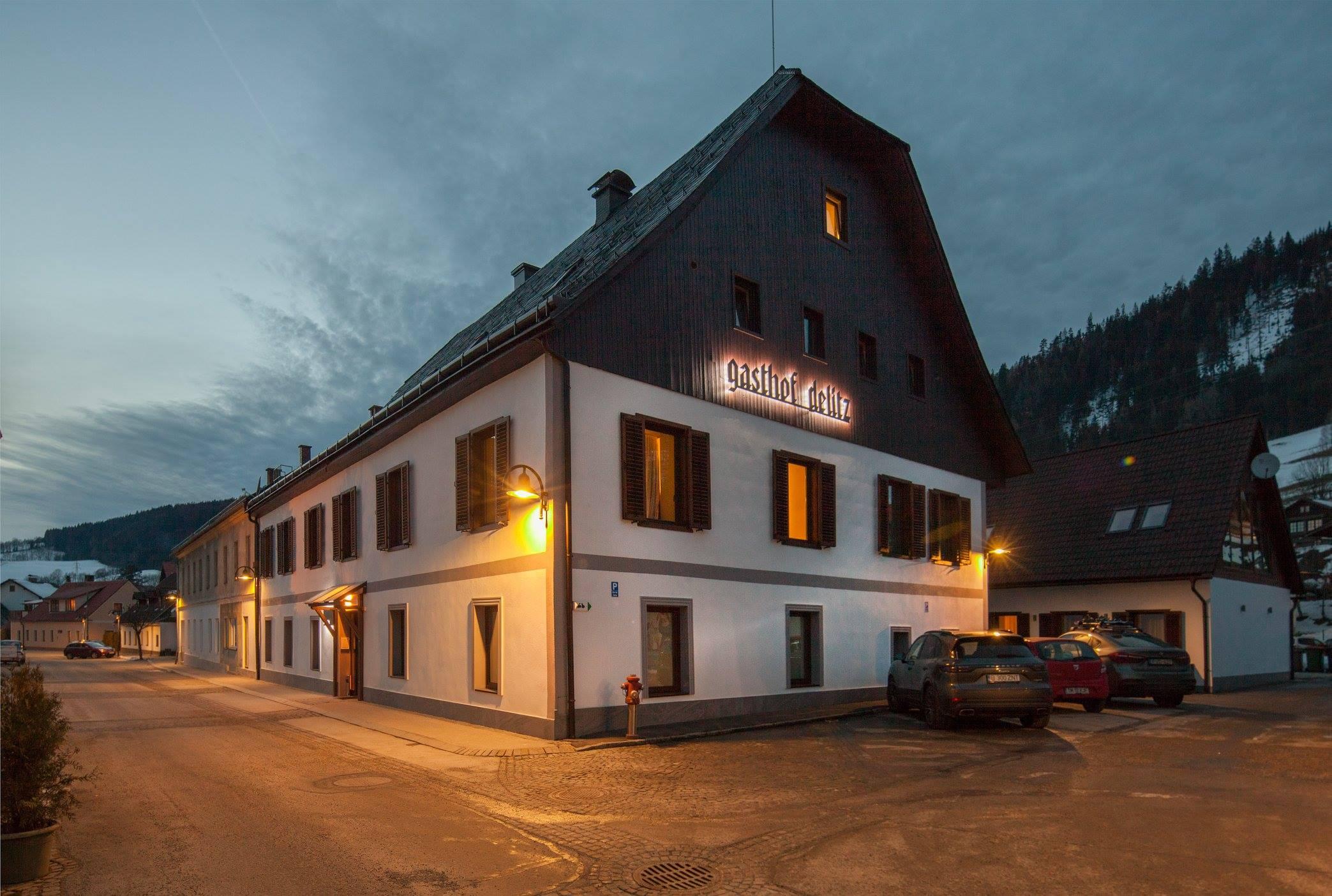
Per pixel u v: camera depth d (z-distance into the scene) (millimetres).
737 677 16203
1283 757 11695
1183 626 24750
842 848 7332
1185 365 157875
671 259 15945
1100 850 7141
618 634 14188
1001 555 29781
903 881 6480
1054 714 16812
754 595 16828
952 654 14445
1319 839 7445
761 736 13930
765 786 9984
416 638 17906
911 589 21438
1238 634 25891
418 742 13648
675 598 15195
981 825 8016
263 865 7027
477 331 25359
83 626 91000
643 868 6906
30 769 6805
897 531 21625
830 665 18516
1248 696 22109
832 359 19672
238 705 20406
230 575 35875
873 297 21281
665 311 15680
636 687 13438
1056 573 27734
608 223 21953
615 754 12242
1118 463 30531
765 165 18422
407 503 18625
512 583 14555
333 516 22938
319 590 23922
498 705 14773
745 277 17531
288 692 24000
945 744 12961
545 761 11750
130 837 7875
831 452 19297
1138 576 25406
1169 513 26781
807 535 18672
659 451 15602
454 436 16859
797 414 18422
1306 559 64625
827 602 18625
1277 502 29125
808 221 19406
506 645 14633
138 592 79062
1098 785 9820
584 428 14086
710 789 9805
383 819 8539
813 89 18578
